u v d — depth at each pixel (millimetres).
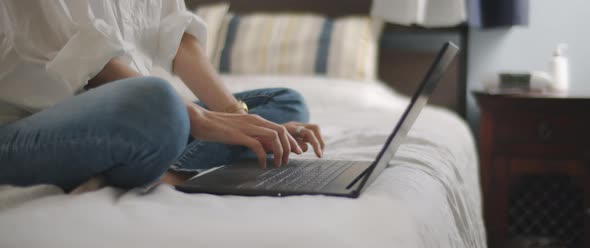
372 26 2531
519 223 2518
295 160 1010
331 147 1245
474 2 2398
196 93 1104
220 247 511
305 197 706
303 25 2467
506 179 2264
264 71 2398
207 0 2768
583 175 2193
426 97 876
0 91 917
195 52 1131
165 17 1147
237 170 906
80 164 730
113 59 917
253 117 898
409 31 2631
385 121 1673
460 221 971
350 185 756
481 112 2287
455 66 2617
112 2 1034
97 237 534
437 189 886
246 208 643
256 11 2754
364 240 545
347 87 2186
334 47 2383
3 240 529
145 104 707
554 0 2564
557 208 2482
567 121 2193
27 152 736
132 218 592
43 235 537
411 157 1018
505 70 2621
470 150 1804
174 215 606
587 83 2549
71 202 645
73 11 919
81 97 747
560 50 2461
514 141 2250
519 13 2449
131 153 715
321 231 544
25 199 685
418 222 678
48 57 909
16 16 898
